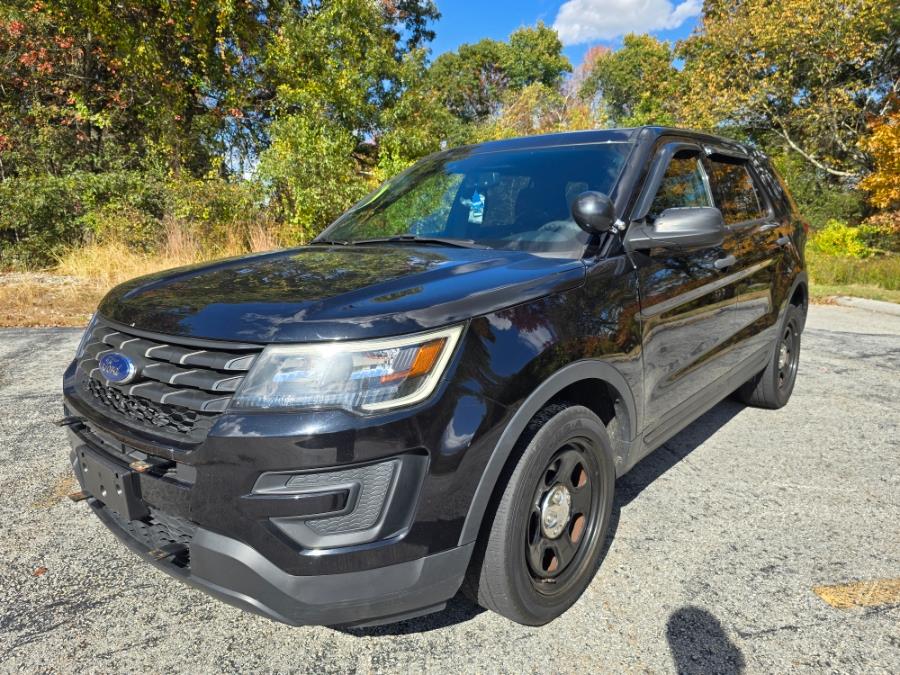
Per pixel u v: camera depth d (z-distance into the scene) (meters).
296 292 1.78
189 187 10.47
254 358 1.55
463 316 1.68
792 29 17.75
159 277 2.21
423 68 13.64
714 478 3.12
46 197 10.04
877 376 5.06
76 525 2.63
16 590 2.18
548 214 2.46
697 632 1.96
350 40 12.31
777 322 3.80
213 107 13.61
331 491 1.49
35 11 11.62
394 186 3.28
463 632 1.98
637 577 2.26
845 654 1.85
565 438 1.94
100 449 1.87
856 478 3.11
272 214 10.80
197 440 1.58
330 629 1.99
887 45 17.62
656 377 2.45
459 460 1.61
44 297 7.93
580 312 2.01
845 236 15.91
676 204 2.74
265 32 13.37
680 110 21.20
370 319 1.56
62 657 1.85
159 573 2.30
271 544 1.50
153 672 1.79
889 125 15.15
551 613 2.00
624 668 1.80
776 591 2.17
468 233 2.60
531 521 1.94
